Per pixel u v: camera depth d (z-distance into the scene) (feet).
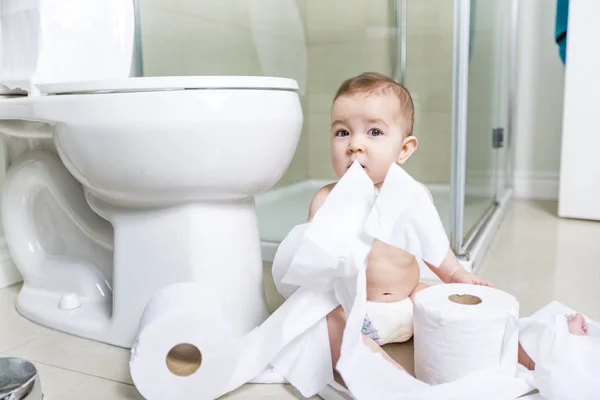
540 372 2.19
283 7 6.34
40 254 3.49
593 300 3.47
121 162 2.48
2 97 3.20
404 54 5.99
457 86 3.76
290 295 2.63
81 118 2.48
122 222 2.84
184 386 2.22
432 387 2.11
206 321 2.20
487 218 5.47
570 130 6.03
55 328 3.16
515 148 7.69
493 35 5.85
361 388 2.18
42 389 2.45
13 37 3.27
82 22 3.33
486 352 2.16
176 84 2.38
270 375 2.51
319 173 6.66
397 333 2.76
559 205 6.23
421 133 5.73
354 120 2.67
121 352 2.84
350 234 2.36
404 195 2.30
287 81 2.73
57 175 3.36
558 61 7.38
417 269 2.90
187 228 2.66
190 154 2.43
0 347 2.92
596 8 5.72
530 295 3.58
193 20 5.30
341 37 6.47
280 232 4.55
